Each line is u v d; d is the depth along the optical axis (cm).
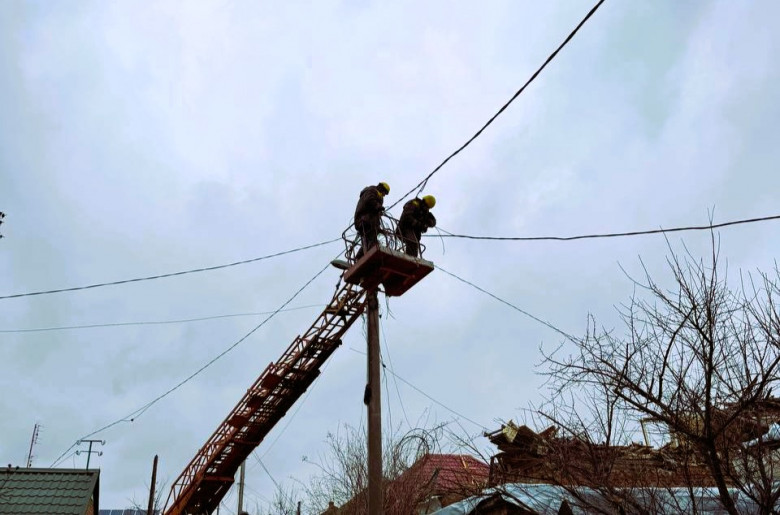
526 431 938
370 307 1385
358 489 1820
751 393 748
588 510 850
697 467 857
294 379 2181
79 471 1919
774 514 733
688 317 775
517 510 1006
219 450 2327
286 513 2233
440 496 1155
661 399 801
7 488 1805
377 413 1241
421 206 1500
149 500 2734
